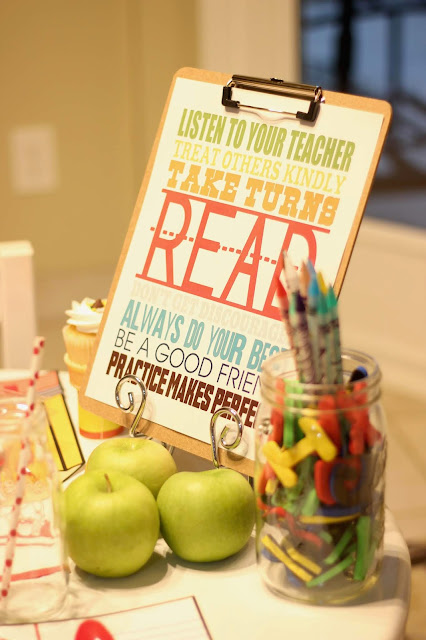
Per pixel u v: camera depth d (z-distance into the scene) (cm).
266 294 86
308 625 70
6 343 137
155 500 80
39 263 304
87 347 100
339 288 83
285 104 86
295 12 283
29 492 71
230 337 88
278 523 71
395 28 284
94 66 291
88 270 312
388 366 292
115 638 69
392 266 285
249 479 88
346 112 84
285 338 84
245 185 88
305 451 69
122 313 94
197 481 77
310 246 84
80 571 78
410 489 227
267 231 87
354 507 70
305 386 68
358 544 71
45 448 70
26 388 113
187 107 93
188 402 89
